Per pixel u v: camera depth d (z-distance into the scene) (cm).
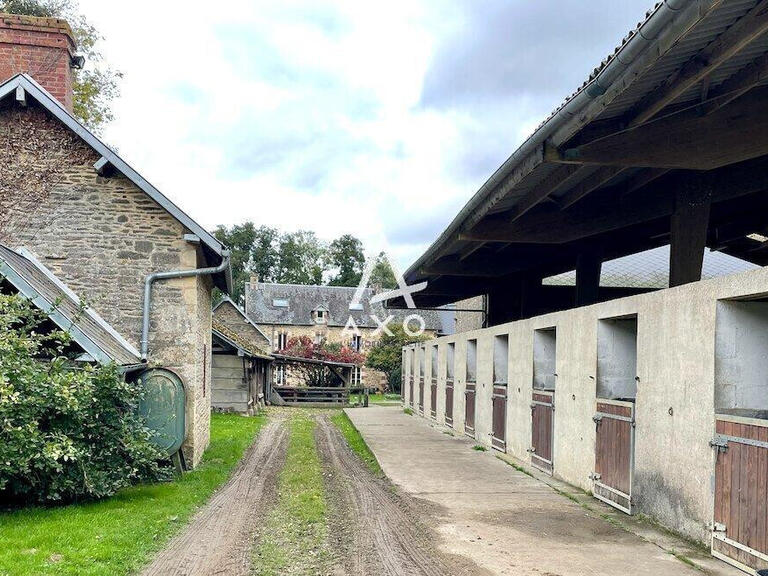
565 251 1463
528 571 566
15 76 1080
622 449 795
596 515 775
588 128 749
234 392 2314
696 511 643
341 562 591
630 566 580
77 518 715
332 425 2059
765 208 1224
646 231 1341
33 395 738
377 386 4581
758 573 501
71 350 912
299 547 646
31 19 1196
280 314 4984
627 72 574
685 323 671
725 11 491
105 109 2477
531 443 1132
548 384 1130
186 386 1103
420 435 1648
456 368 1758
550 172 905
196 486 941
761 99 745
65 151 1121
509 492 912
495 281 1923
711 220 1320
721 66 633
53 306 835
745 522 561
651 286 1789
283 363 3416
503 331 1329
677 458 678
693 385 652
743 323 623
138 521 718
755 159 957
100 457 833
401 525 729
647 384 745
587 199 1112
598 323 877
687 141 746
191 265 1116
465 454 1300
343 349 4541
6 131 1116
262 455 1338
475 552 624
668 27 499
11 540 617
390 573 561
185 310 1110
